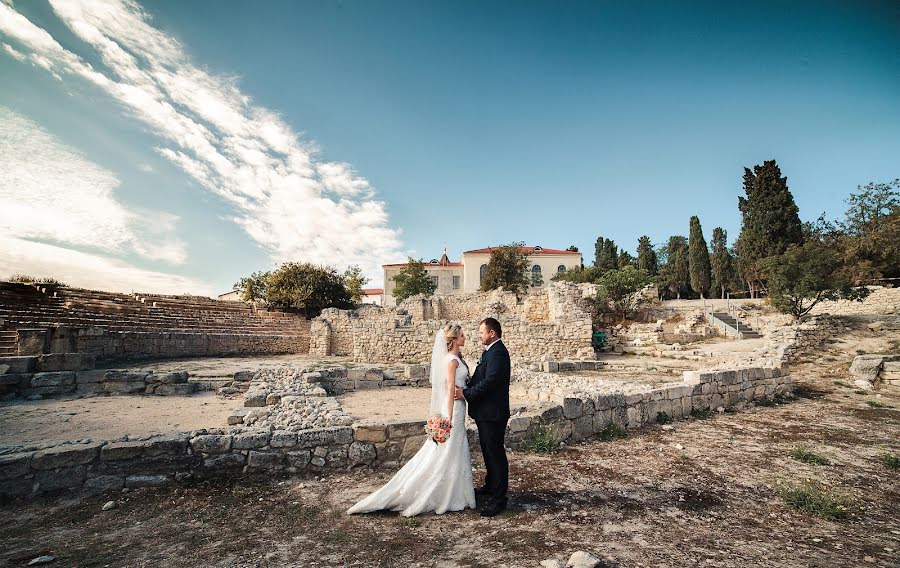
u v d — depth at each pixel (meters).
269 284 35.97
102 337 17.42
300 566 3.04
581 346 23.56
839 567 3.16
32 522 3.88
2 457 4.31
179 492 4.61
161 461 4.81
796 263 22.62
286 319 33.31
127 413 8.39
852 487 5.13
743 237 44.59
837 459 6.31
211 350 22.39
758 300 37.84
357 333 24.41
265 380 11.40
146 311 23.94
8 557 3.21
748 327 26.89
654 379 14.86
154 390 10.94
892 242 30.22
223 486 4.80
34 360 10.40
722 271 54.62
